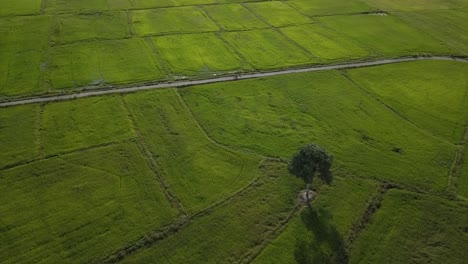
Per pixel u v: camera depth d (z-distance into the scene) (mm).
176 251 31969
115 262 30906
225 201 36688
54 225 33531
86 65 59062
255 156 42281
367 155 43094
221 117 48344
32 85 53469
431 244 33500
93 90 53031
